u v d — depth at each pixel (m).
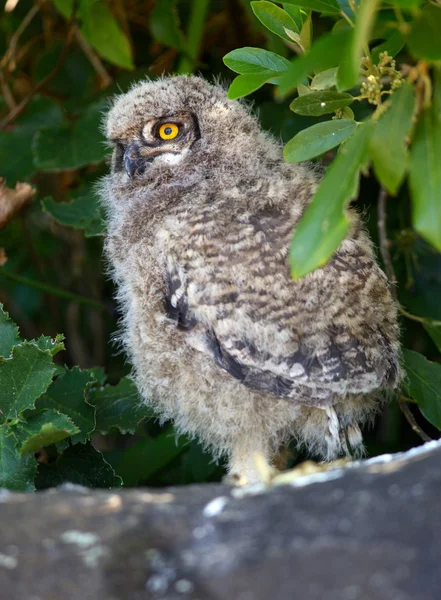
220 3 2.85
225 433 2.48
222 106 2.53
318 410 2.46
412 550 2.19
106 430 2.53
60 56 2.83
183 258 2.46
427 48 2.25
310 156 2.37
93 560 2.21
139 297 2.49
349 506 2.22
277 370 2.43
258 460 2.32
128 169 2.54
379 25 2.35
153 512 2.23
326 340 2.43
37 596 2.19
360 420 2.49
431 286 2.70
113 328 2.96
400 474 2.24
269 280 2.44
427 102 2.29
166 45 2.81
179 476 2.64
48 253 2.99
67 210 2.62
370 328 2.45
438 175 2.24
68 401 2.48
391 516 2.21
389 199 2.74
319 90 2.43
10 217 2.65
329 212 2.24
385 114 2.28
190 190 2.50
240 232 2.45
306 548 2.20
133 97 2.55
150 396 2.51
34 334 2.99
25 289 3.03
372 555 2.19
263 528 2.21
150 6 2.88
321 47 2.26
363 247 2.47
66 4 2.74
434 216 2.23
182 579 2.19
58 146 2.68
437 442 2.34
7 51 2.89
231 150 2.51
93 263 2.96
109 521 2.23
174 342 2.47
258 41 2.82
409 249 2.69
